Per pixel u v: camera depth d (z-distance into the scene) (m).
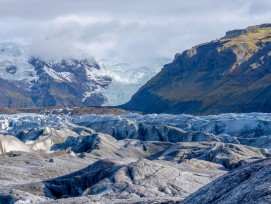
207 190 54.94
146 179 115.94
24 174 160.25
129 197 106.31
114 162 140.25
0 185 137.50
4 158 194.88
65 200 93.50
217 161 192.88
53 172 166.88
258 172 50.50
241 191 48.47
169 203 69.88
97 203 88.50
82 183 134.50
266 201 44.28
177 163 186.50
